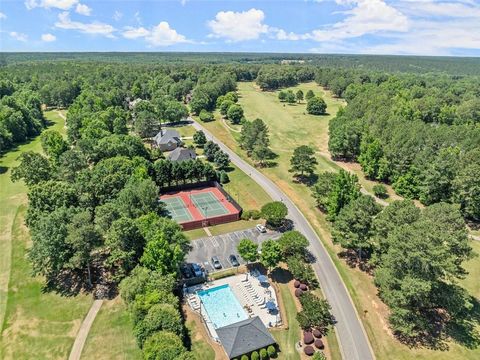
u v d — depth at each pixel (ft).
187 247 235.61
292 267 220.84
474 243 267.39
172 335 162.50
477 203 287.28
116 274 218.18
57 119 624.59
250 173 394.32
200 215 305.12
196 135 481.46
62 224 212.43
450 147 338.95
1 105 510.58
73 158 325.21
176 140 474.90
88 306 204.85
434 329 190.39
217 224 294.05
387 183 369.50
